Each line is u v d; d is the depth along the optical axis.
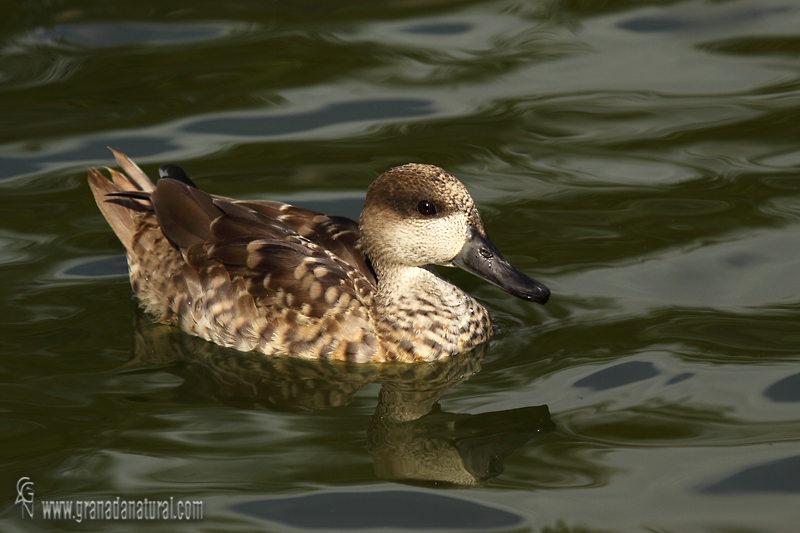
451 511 8.10
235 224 11.65
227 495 8.32
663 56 17.55
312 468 8.76
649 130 15.40
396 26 18.83
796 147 14.73
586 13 19.27
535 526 7.86
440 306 11.09
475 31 18.64
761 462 8.50
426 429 9.42
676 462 8.57
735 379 9.84
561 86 16.70
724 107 15.88
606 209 13.48
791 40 17.78
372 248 11.27
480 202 13.71
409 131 15.52
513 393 9.98
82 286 12.23
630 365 10.22
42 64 17.23
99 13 19.11
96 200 12.81
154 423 9.52
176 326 11.89
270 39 18.22
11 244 12.91
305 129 15.64
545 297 10.65
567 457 8.75
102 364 10.70
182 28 18.62
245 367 10.86
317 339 11.02
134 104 16.23
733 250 12.37
